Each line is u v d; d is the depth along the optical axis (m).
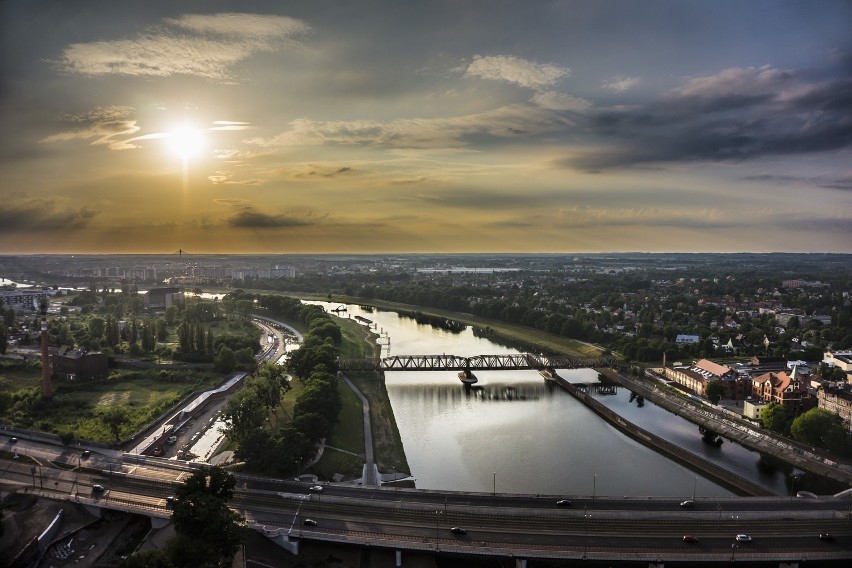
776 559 196.62
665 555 197.62
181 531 192.62
